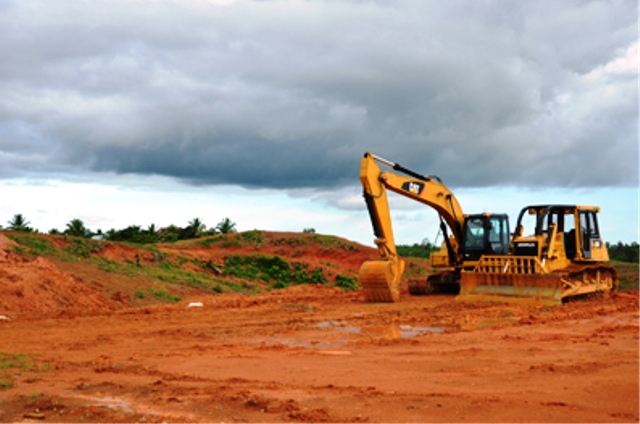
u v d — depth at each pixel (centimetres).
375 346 1487
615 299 2522
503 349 1415
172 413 873
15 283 2642
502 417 830
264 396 954
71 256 3747
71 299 2828
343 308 2364
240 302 2703
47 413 880
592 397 932
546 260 2436
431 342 1541
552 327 1756
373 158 2597
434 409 869
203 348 1473
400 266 2641
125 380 1092
